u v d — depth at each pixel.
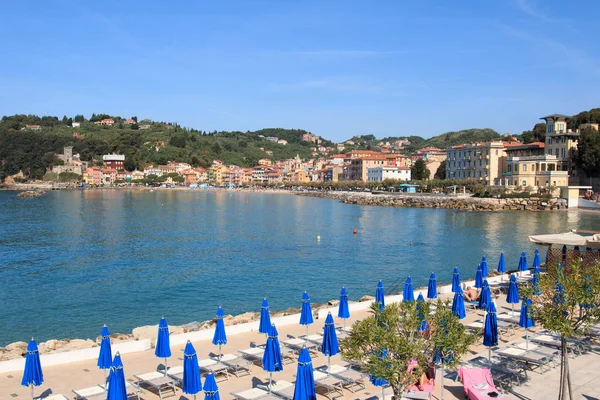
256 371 24.77
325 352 22.89
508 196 156.38
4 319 42.53
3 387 23.00
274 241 88.44
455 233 97.31
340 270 63.16
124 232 100.38
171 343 29.08
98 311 45.00
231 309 45.75
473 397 20.94
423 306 19.17
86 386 23.12
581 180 165.00
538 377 23.67
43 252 75.69
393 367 17.33
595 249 41.81
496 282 44.12
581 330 20.20
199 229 106.38
